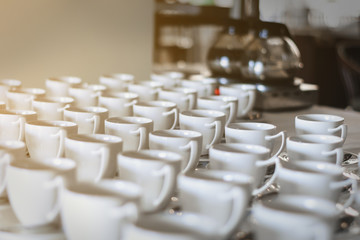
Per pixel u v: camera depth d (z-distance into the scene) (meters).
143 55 1.77
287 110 1.54
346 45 3.44
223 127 0.98
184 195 0.57
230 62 1.59
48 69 1.60
